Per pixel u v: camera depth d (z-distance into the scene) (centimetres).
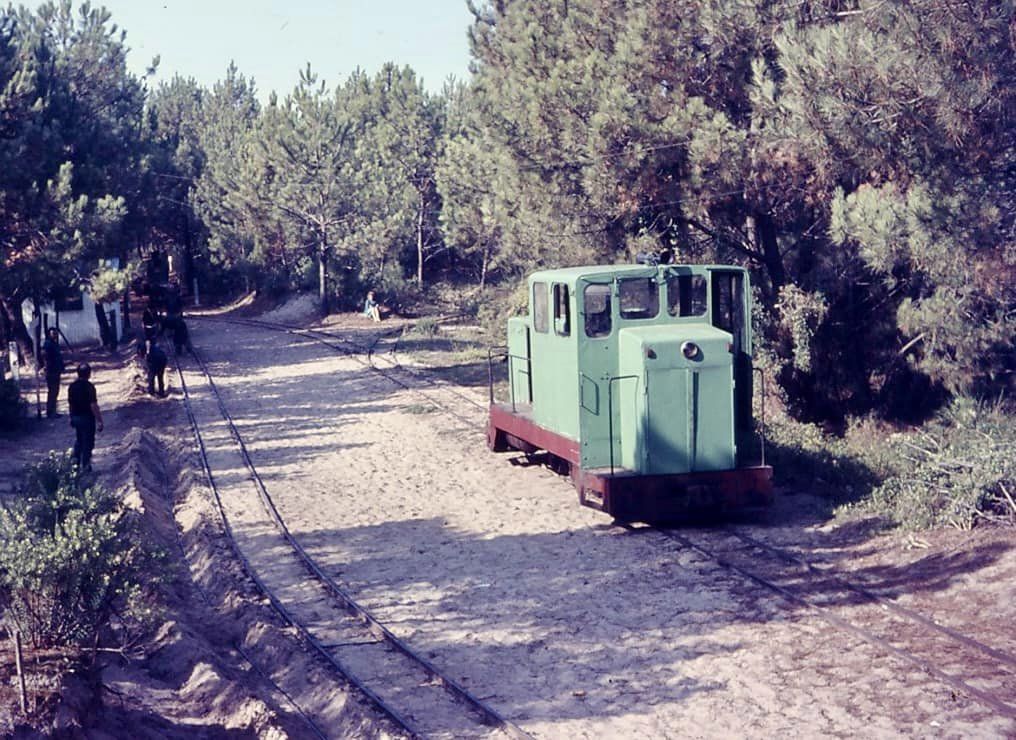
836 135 1487
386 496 1666
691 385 1348
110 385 3114
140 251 6581
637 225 2045
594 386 1411
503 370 3067
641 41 1825
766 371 1973
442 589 1197
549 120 1909
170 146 6638
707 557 1249
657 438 1349
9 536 885
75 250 2733
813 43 1498
